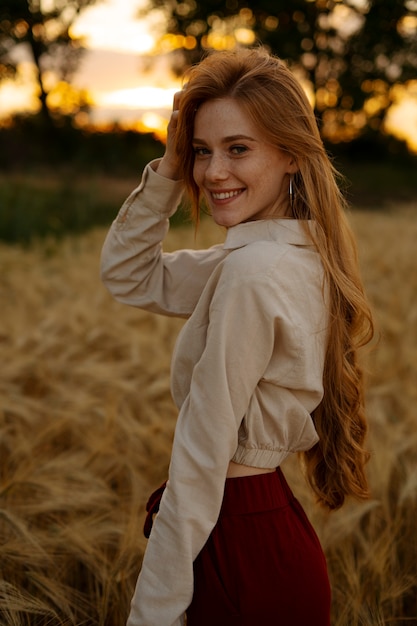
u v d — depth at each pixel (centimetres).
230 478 141
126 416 306
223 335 129
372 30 2859
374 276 661
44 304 564
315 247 140
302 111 139
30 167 1998
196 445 131
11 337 445
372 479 264
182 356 143
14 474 256
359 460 160
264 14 2912
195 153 149
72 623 205
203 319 140
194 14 2919
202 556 140
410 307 547
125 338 444
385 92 3038
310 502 241
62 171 1884
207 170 139
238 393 131
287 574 138
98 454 278
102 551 235
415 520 260
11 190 1322
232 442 131
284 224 139
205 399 130
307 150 139
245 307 129
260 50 143
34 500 245
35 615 199
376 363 412
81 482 258
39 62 2975
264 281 129
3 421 304
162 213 165
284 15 2908
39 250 816
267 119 135
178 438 133
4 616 186
